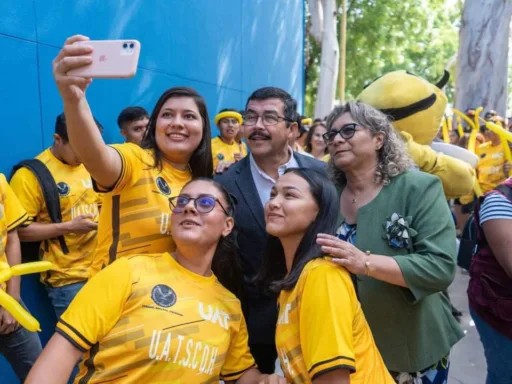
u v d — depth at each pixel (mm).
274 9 8734
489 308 2236
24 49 3201
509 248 2080
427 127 2803
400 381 2131
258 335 2484
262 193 2637
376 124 2197
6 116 3059
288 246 1826
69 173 3182
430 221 2074
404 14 17672
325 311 1491
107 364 1599
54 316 3414
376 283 2125
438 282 1969
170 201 1890
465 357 4230
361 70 17812
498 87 8320
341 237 2264
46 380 1474
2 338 2592
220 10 6410
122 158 1921
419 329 2117
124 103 4363
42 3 3354
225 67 6629
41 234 2928
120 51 1500
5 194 2623
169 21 5109
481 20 8234
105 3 4055
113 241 2021
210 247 1867
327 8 10750
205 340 1705
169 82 5145
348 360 1436
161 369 1619
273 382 1712
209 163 2277
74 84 1560
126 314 1644
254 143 2586
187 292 1751
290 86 9977
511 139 2305
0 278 1355
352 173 2275
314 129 5762
